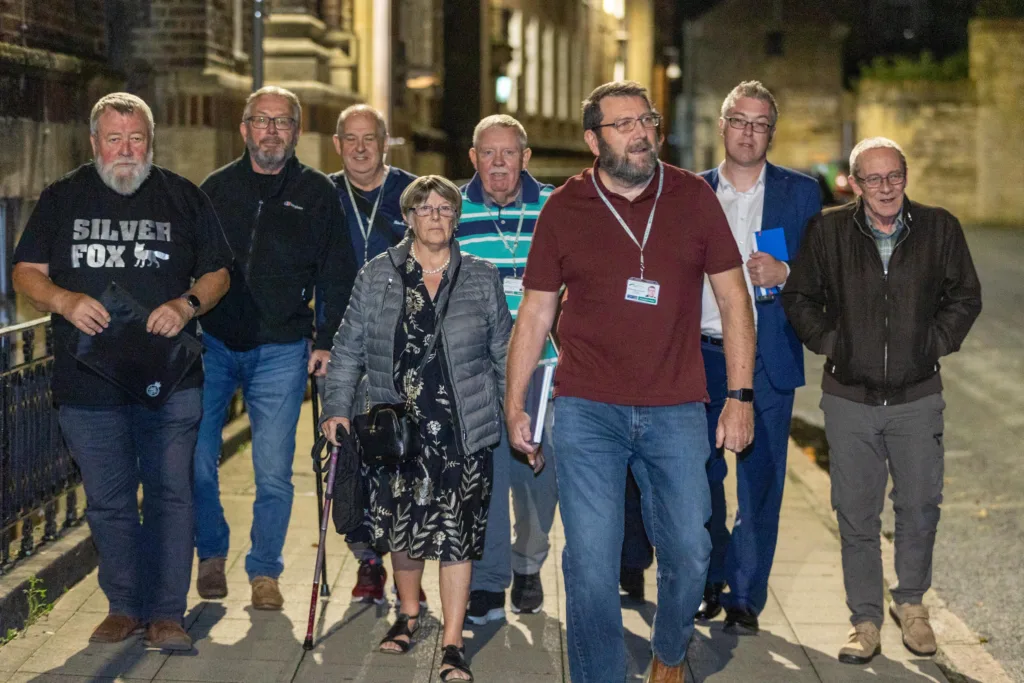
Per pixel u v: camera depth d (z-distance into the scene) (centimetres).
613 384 427
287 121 552
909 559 521
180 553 504
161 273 492
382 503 482
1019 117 3666
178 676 474
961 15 4622
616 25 4319
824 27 4672
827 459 952
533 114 3316
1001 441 970
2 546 532
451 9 2458
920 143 3756
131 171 482
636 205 428
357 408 496
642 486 452
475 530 482
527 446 444
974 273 504
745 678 486
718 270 432
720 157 4919
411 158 2020
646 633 536
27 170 755
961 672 502
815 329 509
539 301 438
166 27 1004
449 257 485
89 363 483
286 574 602
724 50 4831
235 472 812
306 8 1255
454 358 479
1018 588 624
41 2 805
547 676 484
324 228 563
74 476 608
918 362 498
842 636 533
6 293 752
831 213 508
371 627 532
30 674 471
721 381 536
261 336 558
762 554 532
